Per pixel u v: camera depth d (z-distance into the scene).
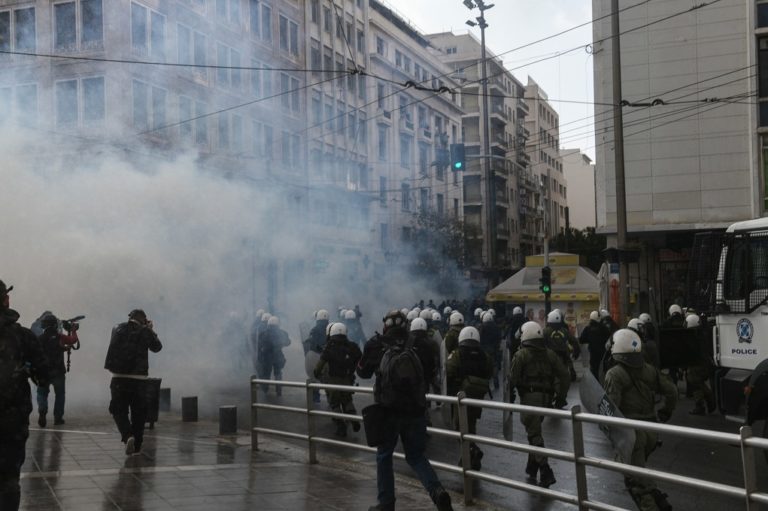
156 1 33.44
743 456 4.98
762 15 32.62
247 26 39.53
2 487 5.90
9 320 6.00
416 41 66.00
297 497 7.85
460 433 7.90
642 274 36.22
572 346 21.62
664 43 34.91
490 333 20.22
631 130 35.31
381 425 6.94
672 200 34.69
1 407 5.88
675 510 7.62
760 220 10.48
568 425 13.13
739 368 10.58
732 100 33.78
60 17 32.28
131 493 7.90
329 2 49.25
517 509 7.83
